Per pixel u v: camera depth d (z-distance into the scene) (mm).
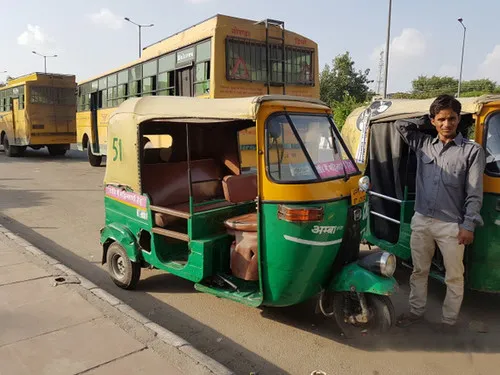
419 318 4133
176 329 4109
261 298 3818
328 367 3484
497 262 4121
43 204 9672
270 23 10102
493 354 3684
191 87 10461
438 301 4777
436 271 4684
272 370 3443
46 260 5328
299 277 3697
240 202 4645
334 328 4117
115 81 15031
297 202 3572
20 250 5719
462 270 3871
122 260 4980
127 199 4906
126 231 4910
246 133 5676
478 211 3660
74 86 20422
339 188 3805
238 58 9664
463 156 3693
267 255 3727
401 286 5172
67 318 3809
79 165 17484
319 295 4152
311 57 10914
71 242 6910
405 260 5254
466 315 4406
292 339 3916
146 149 5102
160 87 11969
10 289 4422
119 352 3281
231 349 3754
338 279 3826
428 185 3879
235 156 5430
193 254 4219
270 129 3697
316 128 4031
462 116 4551
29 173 14688
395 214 5605
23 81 19375
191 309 4535
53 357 3211
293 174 3678
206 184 5312
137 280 4980
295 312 4445
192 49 10305
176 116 4227
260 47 9984
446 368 3477
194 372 3043
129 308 4031
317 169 3777
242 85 9727
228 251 4332
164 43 11742
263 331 4066
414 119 4215
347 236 3881
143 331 3588
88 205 9617
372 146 5871
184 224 4840
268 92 10062
